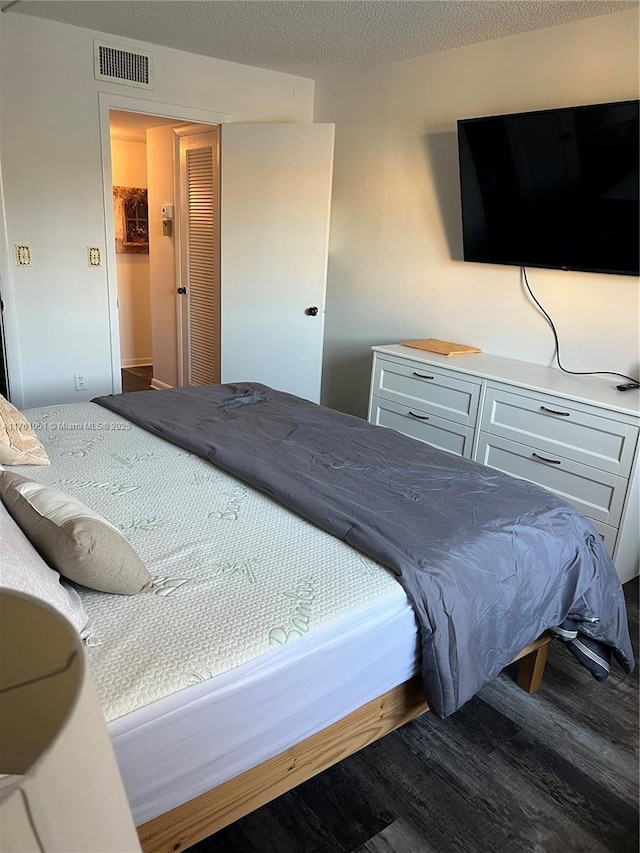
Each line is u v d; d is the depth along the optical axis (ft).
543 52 9.98
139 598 4.29
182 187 15.01
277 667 3.97
